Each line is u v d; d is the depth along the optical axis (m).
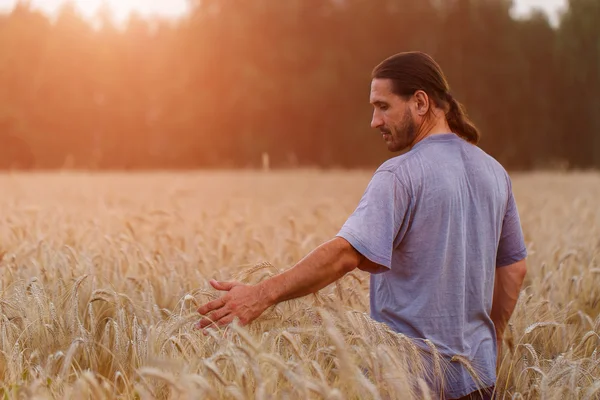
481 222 2.81
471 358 2.78
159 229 5.86
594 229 6.35
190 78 49.97
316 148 50.22
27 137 48.47
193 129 49.44
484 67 51.03
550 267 4.71
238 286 2.65
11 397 2.44
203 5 50.66
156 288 3.77
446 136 2.81
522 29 55.84
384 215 2.64
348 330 2.61
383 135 2.88
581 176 26.45
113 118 50.72
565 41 55.50
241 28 49.53
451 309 2.73
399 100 2.78
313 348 2.74
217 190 17.17
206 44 49.53
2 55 50.31
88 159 50.22
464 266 2.76
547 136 54.41
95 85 50.81
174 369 2.46
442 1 51.94
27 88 50.25
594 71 55.03
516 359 3.06
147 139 50.94
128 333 2.95
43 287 3.23
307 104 48.97
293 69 50.28
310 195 15.64
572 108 55.44
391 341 2.54
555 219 7.86
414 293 2.75
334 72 49.91
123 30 51.62
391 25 51.31
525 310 3.52
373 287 2.93
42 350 2.91
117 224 6.42
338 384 2.37
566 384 2.56
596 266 4.93
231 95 49.16
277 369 2.36
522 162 53.50
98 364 2.94
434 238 2.71
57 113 50.22
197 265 4.08
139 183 20.44
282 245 5.14
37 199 11.92
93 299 3.06
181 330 2.80
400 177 2.69
